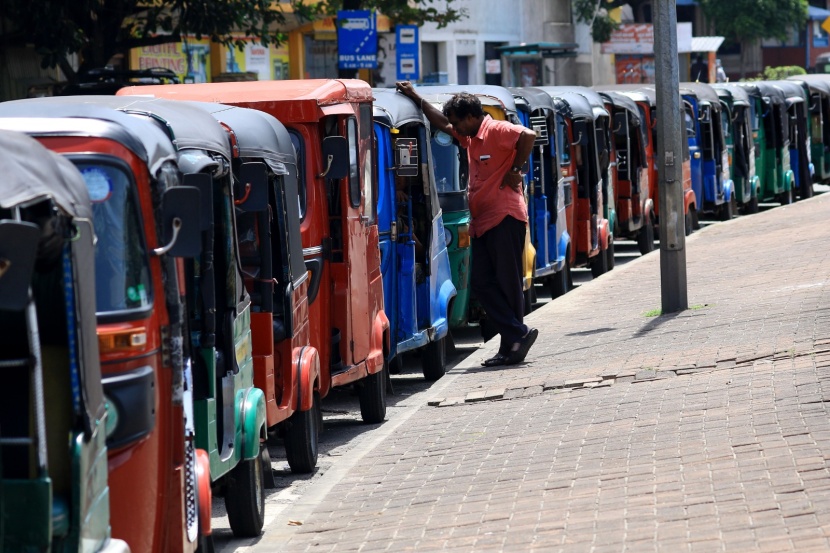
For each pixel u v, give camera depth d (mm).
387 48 50188
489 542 8578
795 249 24750
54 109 7816
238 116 11133
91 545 6340
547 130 22125
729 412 11070
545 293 25469
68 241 6176
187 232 7449
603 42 79000
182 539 7738
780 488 8578
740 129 36781
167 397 7590
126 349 7055
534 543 8359
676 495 8867
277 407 11250
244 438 9633
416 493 10383
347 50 32938
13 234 5566
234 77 40344
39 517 5863
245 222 11039
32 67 32750
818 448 9375
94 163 7242
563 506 9133
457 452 11648
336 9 37281
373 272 14453
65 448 6215
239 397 9680
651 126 32438
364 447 13320
